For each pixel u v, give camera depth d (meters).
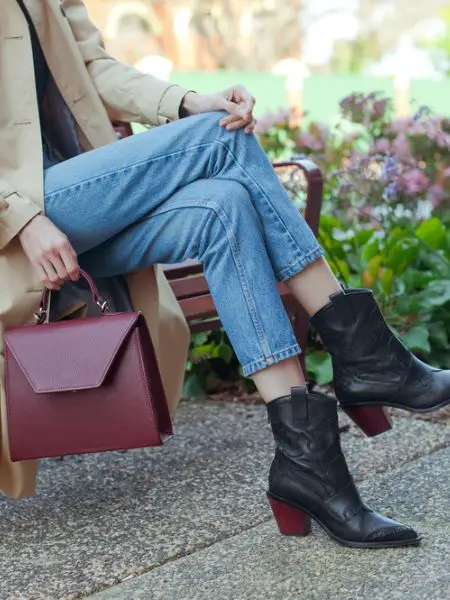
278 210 2.47
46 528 2.67
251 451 3.23
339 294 2.46
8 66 2.66
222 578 2.27
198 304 3.40
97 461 3.24
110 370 2.40
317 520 2.39
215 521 2.62
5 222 2.51
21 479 2.62
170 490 2.90
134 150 2.55
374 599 2.12
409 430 3.33
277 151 4.95
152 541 2.51
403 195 4.41
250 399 3.96
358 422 2.54
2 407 2.59
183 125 2.54
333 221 4.23
